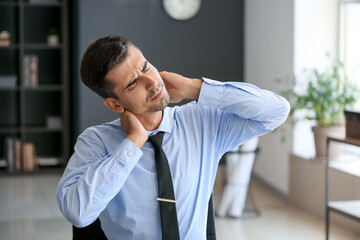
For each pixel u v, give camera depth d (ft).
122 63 4.60
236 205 14.99
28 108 22.56
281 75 17.29
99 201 4.56
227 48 21.11
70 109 22.20
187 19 20.70
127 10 20.15
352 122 10.77
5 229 14.25
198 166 5.07
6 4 21.66
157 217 4.90
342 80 15.40
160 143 4.97
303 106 14.39
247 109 4.98
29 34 22.29
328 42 16.16
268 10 18.33
